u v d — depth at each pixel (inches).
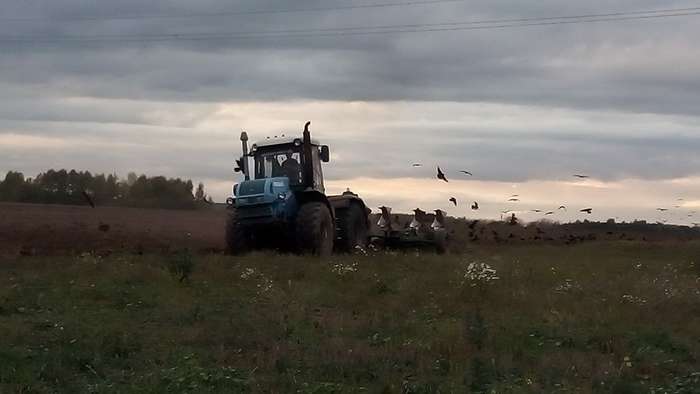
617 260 865.5
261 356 341.1
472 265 591.2
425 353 352.5
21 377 299.3
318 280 584.7
